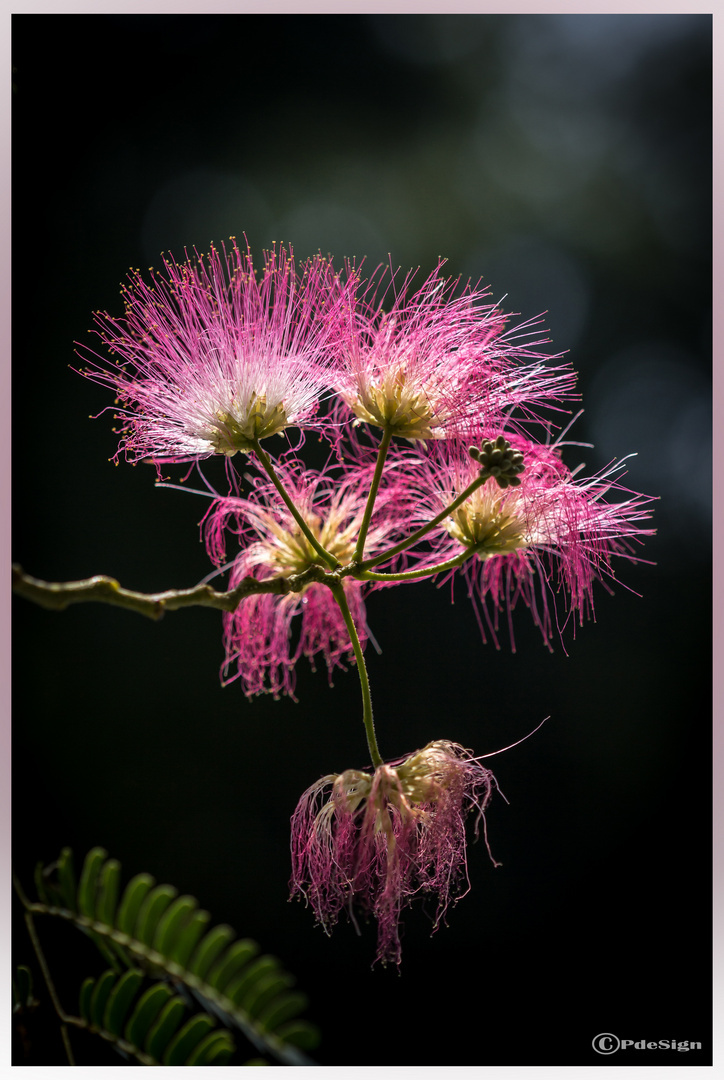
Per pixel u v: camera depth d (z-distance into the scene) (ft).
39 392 3.92
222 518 2.00
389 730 3.69
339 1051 3.15
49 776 3.63
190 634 3.87
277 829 3.59
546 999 3.53
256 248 4.24
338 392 1.92
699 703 4.25
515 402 1.94
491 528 1.92
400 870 1.86
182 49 4.41
